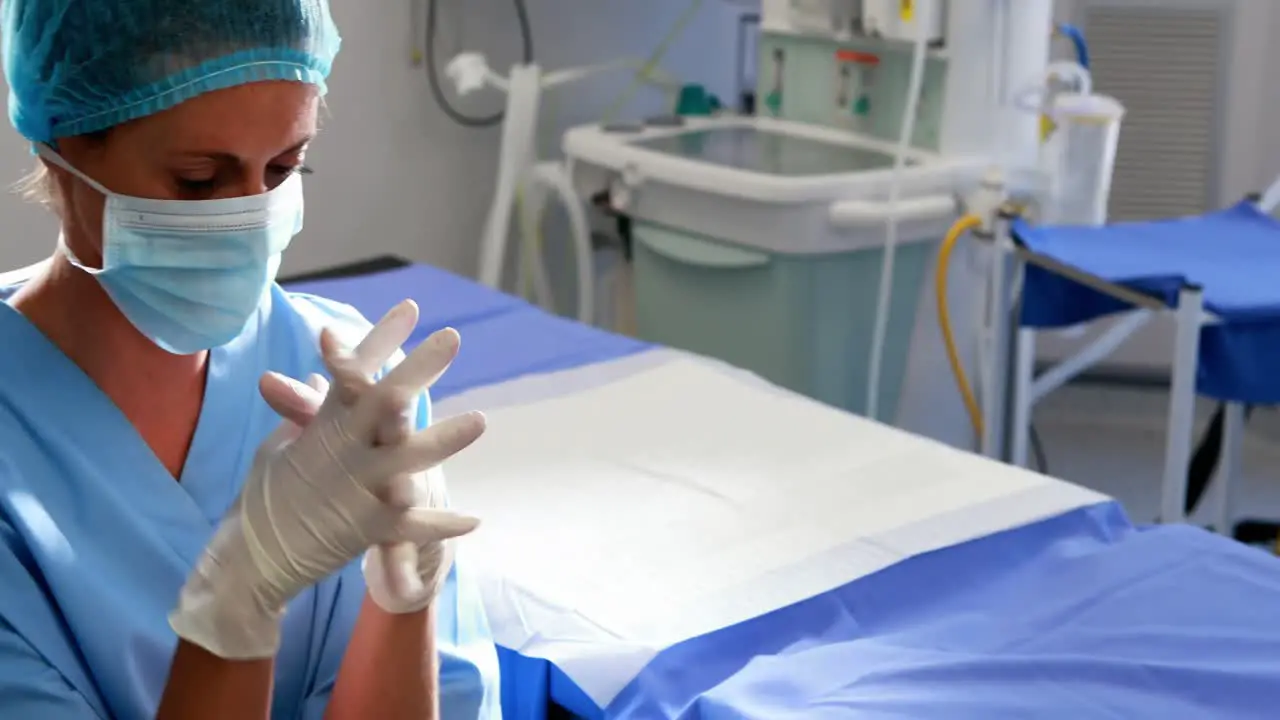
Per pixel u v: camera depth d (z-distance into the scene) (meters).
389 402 0.75
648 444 1.67
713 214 2.34
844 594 1.32
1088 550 1.42
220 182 0.88
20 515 0.88
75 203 0.90
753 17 3.21
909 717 1.09
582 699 1.19
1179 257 2.10
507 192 2.70
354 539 0.77
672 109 3.01
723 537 1.42
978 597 1.34
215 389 1.01
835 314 2.33
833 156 2.44
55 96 0.85
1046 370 3.25
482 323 2.09
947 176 2.33
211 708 0.79
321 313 1.13
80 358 0.95
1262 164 3.09
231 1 0.83
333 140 2.73
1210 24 3.03
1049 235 2.22
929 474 1.58
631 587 1.32
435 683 0.94
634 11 3.11
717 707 1.10
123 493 0.95
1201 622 1.26
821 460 1.62
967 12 2.32
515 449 1.65
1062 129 2.35
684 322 2.49
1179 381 1.91
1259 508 2.87
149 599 0.93
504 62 2.97
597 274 3.07
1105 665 1.16
